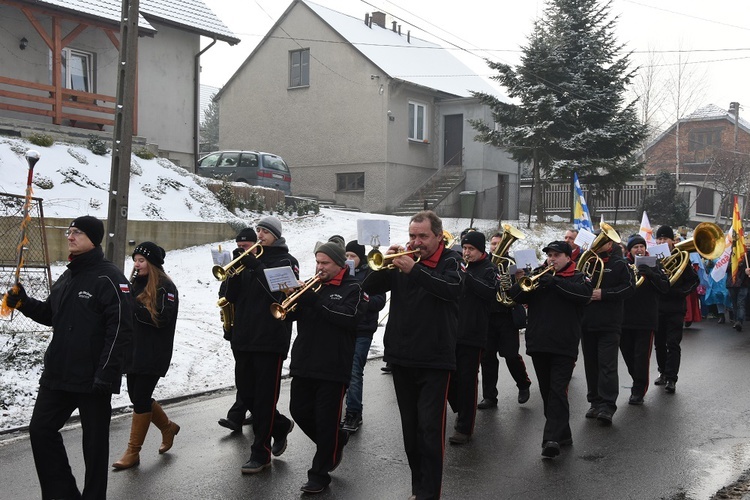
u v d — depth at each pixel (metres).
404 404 5.55
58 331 5.16
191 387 9.27
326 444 5.91
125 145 10.37
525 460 6.78
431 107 31.42
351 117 30.06
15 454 6.76
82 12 20.06
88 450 5.14
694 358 11.70
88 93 20.78
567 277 6.99
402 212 29.14
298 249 18.66
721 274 14.53
